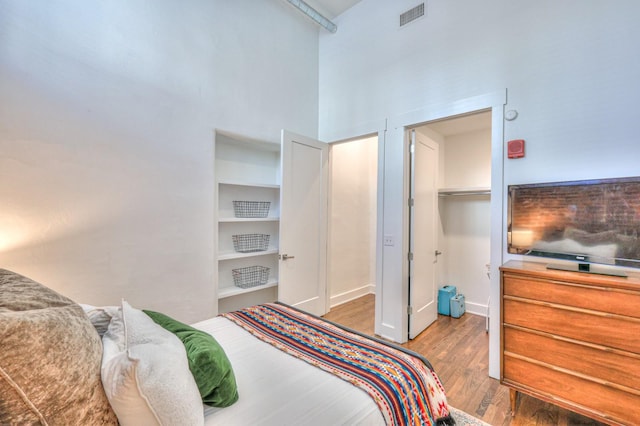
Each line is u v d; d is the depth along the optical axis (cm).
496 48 240
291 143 327
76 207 212
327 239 380
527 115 224
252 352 156
